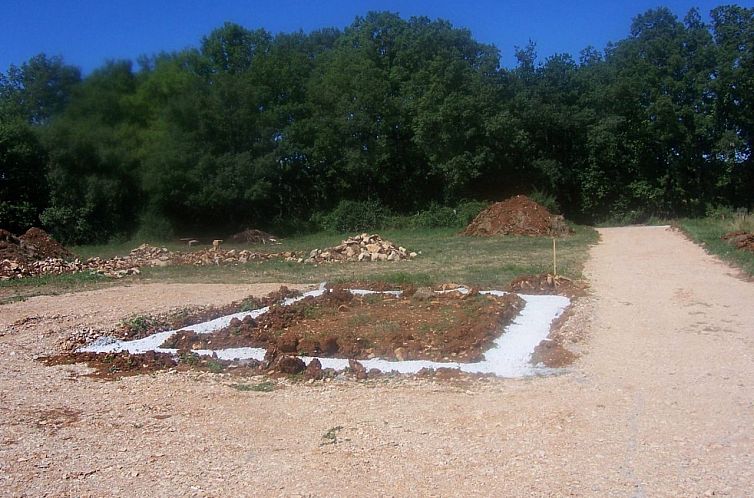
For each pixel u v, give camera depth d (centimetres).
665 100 3947
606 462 543
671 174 4216
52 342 1107
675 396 715
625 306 1235
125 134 3797
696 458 546
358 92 3997
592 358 885
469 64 4081
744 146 4116
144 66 4059
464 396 743
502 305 1196
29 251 2423
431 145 3909
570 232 2931
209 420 690
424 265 2056
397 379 823
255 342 1048
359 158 3969
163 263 2369
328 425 662
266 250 2891
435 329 1076
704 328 1041
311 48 4875
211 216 3916
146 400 773
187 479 539
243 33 4356
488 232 3086
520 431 622
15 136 3544
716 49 4038
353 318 1188
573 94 4288
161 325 1211
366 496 499
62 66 4109
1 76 4150
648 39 4197
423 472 537
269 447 607
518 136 3878
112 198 3744
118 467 567
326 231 3909
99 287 1789
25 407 754
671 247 2161
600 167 4344
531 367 855
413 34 4247
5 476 551
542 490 496
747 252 1839
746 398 702
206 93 3772
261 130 3800
